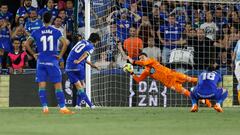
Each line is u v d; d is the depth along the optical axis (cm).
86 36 4828
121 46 5219
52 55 3578
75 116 3281
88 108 4378
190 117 3275
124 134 2117
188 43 5472
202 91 3888
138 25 5381
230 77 5028
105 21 5256
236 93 5019
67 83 4750
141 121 2894
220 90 3891
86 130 2284
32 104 4794
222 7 5634
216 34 5547
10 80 4819
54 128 2392
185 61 5403
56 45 3581
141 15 5425
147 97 4872
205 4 5625
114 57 5131
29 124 2636
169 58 5400
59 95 3612
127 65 4441
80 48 4194
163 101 4888
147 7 5472
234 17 5625
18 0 5756
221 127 2534
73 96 4688
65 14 5609
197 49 5472
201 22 5569
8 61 5241
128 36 5300
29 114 3459
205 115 3491
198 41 5481
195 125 2647
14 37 5456
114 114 3519
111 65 4994
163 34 5444
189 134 2155
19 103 4806
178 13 5547
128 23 5344
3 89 4816
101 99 4916
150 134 2136
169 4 5556
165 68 4403
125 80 4856
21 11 5634
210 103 4272
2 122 2769
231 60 5434
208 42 5494
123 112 3772
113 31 5250
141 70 4906
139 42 5294
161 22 5472
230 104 5016
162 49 5416
